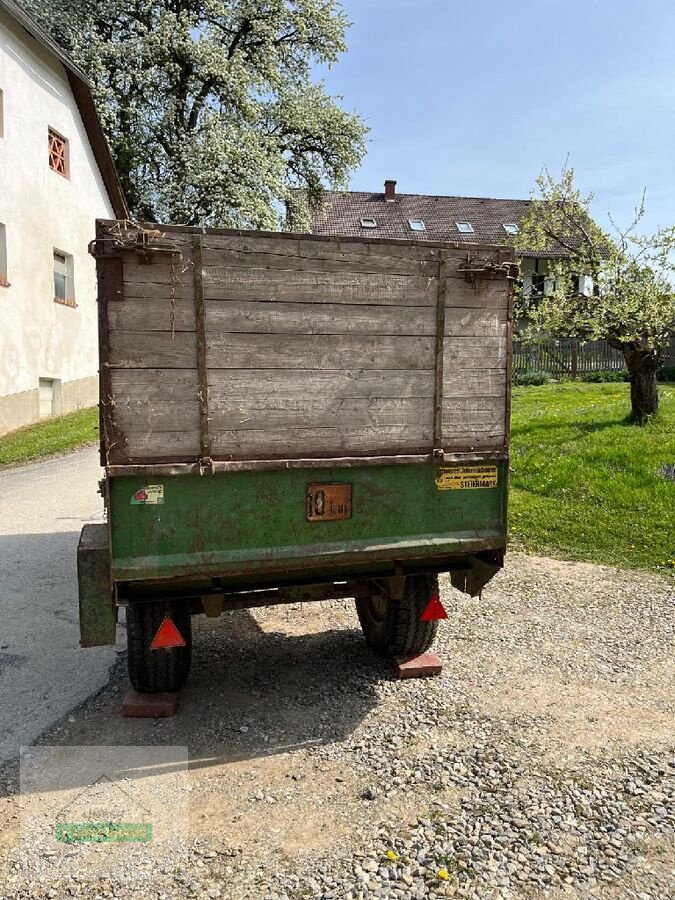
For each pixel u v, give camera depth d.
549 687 4.32
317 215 35.44
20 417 15.03
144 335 3.29
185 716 3.95
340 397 3.65
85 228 18.19
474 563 4.26
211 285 3.36
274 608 5.77
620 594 6.07
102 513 8.76
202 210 22.22
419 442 3.83
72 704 4.10
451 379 3.85
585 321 12.79
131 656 3.88
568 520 8.05
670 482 8.70
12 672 4.53
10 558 7.01
